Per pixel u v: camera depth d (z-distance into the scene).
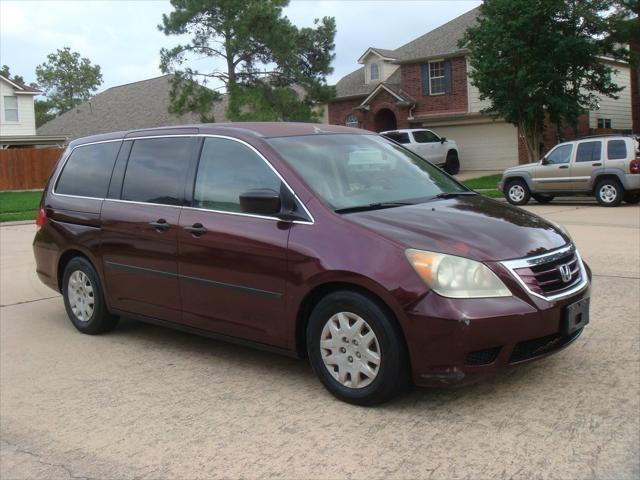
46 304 7.84
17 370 5.41
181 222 5.21
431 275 3.93
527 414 4.05
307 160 4.93
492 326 3.87
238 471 3.55
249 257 4.71
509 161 29.91
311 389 4.67
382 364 4.09
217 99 29.84
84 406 4.58
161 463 3.70
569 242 4.61
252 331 4.80
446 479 3.34
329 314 4.36
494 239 4.20
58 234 6.43
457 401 4.30
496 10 22.23
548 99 22.05
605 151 16.59
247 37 28.12
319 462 3.59
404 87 32.62
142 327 6.60
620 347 5.22
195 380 4.98
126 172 5.95
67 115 49.66
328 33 30.77
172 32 28.66
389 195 4.94
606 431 3.77
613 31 21.39
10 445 4.04
